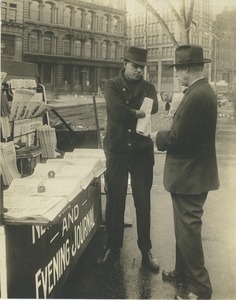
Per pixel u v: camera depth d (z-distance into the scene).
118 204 3.38
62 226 2.75
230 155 8.37
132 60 3.18
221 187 5.98
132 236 4.06
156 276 3.14
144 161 3.34
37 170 2.91
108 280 3.07
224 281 3.04
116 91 3.27
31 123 3.62
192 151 2.65
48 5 35.12
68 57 37.28
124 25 34.16
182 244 2.70
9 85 3.38
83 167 3.03
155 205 5.15
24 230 2.16
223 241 3.87
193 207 2.69
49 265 2.51
